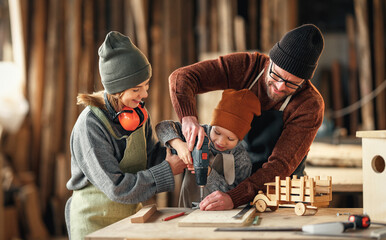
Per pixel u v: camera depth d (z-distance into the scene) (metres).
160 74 5.39
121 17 5.48
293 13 5.47
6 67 4.95
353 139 4.53
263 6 5.47
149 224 1.58
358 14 5.68
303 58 1.75
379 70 5.60
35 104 5.34
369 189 1.70
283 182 1.74
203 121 5.00
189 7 5.52
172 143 1.87
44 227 5.04
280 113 1.96
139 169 1.90
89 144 1.73
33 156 5.34
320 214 1.73
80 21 5.42
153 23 5.47
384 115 5.54
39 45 5.39
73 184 1.88
